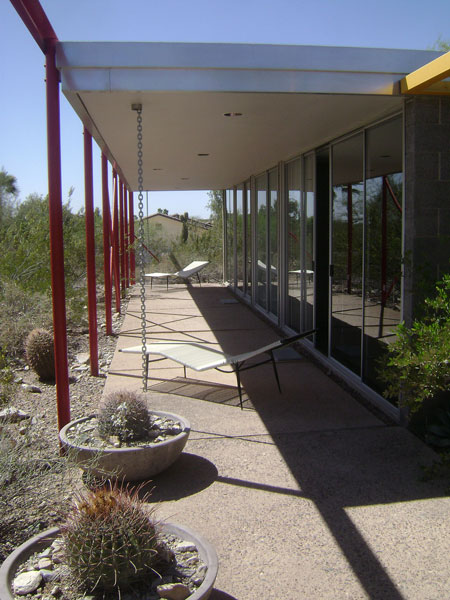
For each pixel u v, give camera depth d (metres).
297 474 3.51
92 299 6.06
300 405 4.91
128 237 12.33
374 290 4.95
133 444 3.39
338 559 2.61
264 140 6.01
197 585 2.09
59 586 2.10
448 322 3.45
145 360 4.70
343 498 3.19
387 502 3.14
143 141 6.01
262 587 2.41
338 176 5.86
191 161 7.79
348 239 5.62
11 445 3.31
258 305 10.44
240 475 3.50
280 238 8.20
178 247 17.38
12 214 12.20
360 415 4.62
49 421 4.61
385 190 4.69
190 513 3.04
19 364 6.66
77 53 3.81
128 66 3.84
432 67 3.60
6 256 8.80
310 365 6.40
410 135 4.12
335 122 5.02
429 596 2.34
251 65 3.91
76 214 12.34
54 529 2.37
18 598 2.04
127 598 2.04
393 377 3.63
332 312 6.15
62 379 4.02
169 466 3.53
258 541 2.76
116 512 2.09
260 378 5.84
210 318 9.69
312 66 3.95
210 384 5.62
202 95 4.01
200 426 4.39
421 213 4.11
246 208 11.45
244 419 4.55
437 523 2.91
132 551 2.03
